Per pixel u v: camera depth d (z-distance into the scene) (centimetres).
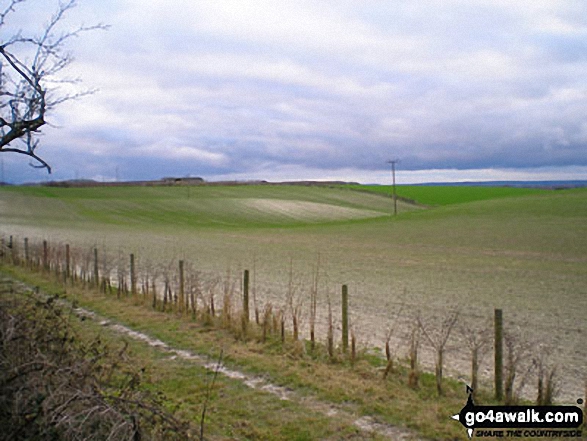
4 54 505
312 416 615
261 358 830
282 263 2562
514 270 2336
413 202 10819
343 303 862
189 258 2717
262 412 626
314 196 10712
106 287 1505
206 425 584
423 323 1165
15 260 2006
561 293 1667
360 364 799
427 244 3828
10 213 6806
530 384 748
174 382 720
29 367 425
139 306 1248
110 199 9019
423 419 602
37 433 386
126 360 621
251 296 1491
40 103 521
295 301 1412
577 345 996
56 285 1555
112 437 385
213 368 787
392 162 8306
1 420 396
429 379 739
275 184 12838
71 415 384
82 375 437
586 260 2791
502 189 13512
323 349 880
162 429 445
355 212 8706
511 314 1313
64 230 4831
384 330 1084
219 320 1075
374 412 627
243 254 3028
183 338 955
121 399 420
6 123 509
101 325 1062
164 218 7112
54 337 528
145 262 2377
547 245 3572
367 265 2511
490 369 813
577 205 5956
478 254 3122
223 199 9419
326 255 3033
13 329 442
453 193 12619
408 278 2030
